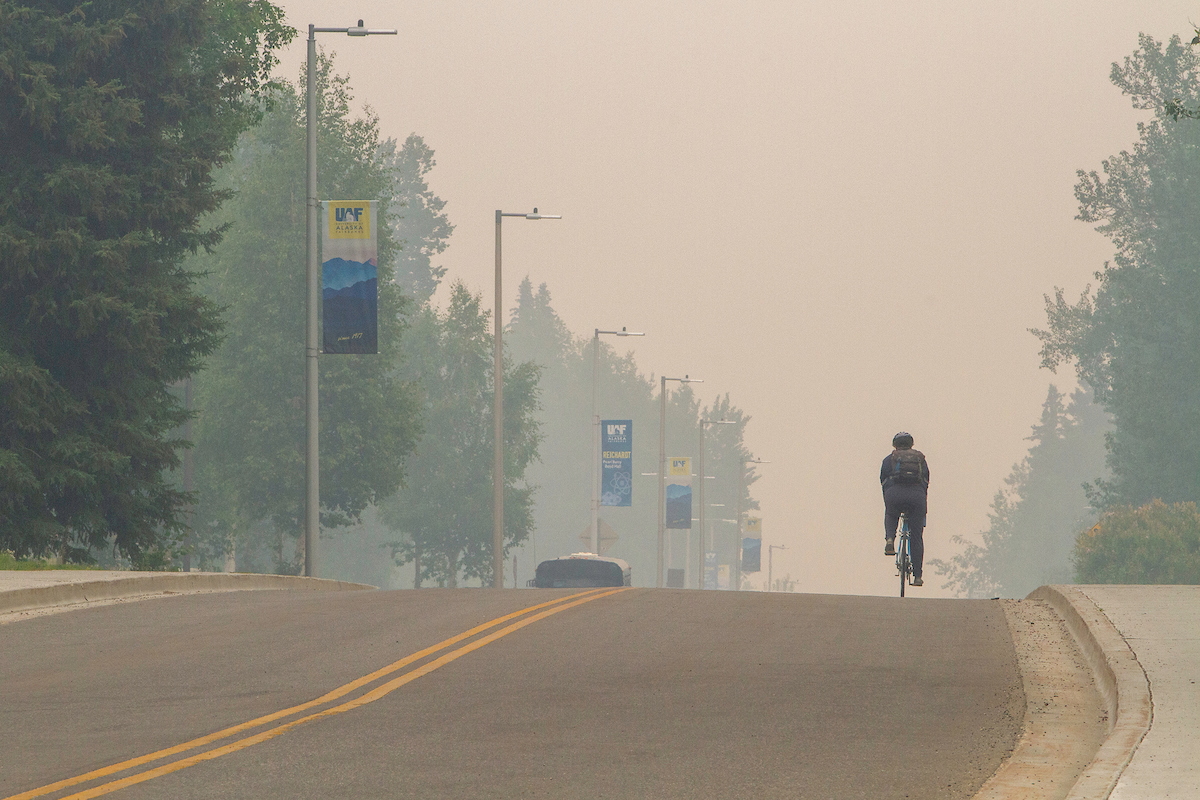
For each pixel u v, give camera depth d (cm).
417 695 4116
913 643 5162
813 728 3666
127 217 11962
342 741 3484
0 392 11175
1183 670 4303
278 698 4091
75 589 6888
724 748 3416
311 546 12425
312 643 5150
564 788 3000
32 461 11525
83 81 12175
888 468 7656
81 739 3534
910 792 2997
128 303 11519
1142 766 3022
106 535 12812
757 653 4872
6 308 11719
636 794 2952
